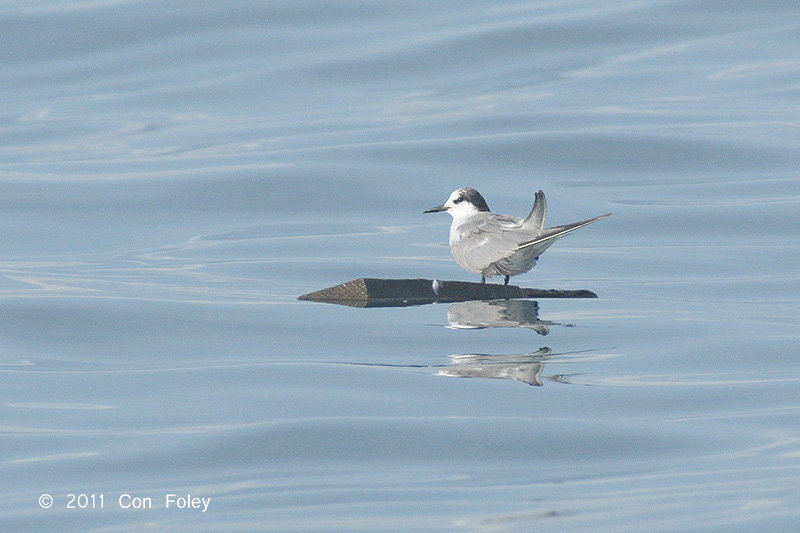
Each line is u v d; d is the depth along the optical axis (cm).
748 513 782
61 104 2681
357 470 890
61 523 800
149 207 2064
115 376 1145
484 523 782
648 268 1645
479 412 1005
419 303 1432
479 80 2706
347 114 2548
